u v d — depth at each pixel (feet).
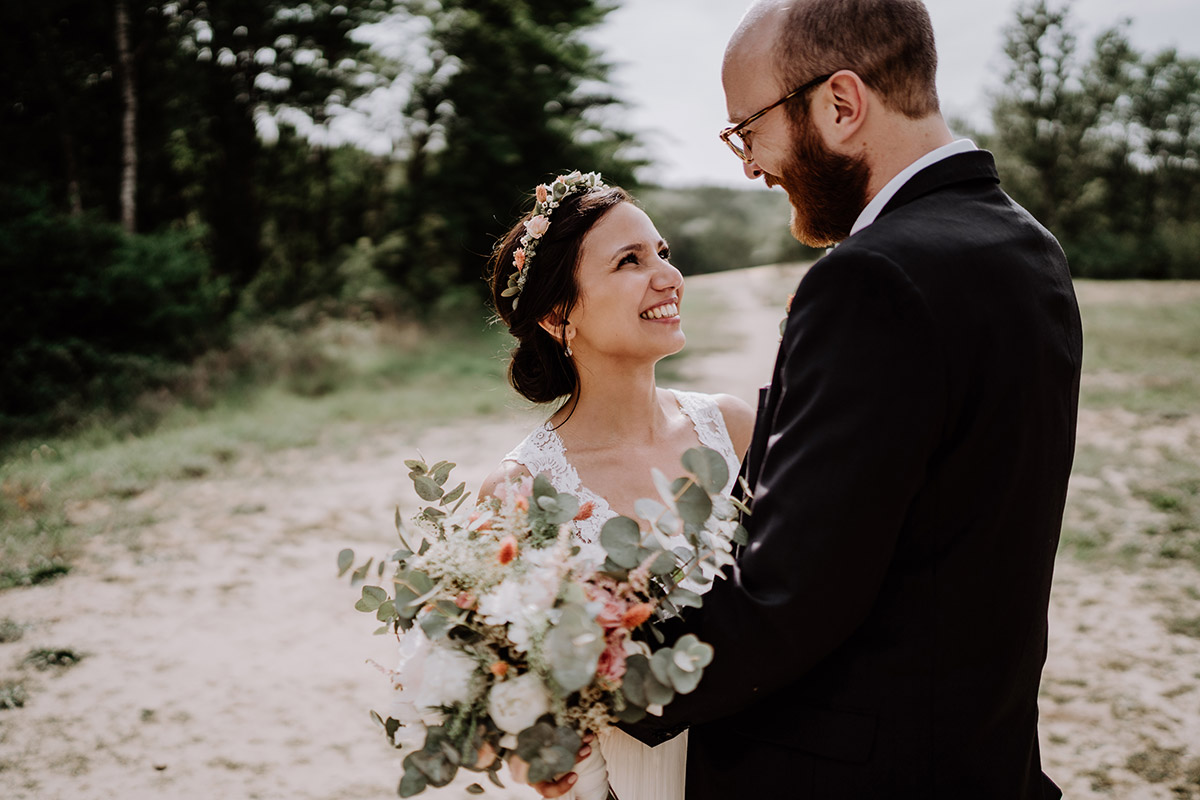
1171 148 128.26
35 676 12.76
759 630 3.62
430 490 4.83
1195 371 35.04
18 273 32.48
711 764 4.36
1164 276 114.52
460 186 59.11
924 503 3.69
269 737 11.26
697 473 3.90
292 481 23.04
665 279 5.80
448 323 51.83
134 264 35.86
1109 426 26.30
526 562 4.03
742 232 240.32
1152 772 9.93
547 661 3.61
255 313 44.73
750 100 4.24
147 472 23.02
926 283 3.56
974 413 3.60
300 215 52.75
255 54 51.57
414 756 3.81
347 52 53.36
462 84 59.21
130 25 45.27
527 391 6.44
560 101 62.59
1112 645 13.04
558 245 5.79
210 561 17.35
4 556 17.29
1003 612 3.83
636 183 65.41
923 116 4.06
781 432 3.76
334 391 35.78
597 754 4.71
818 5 4.00
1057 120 118.93
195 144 49.44
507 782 10.24
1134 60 120.98
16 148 43.27
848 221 4.36
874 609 3.82
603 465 5.93
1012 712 4.06
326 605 15.39
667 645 4.08
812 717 3.94
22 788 10.09
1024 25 115.14
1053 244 4.25
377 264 55.52
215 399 32.27
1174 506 18.67
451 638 4.03
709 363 45.78
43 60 43.16
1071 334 4.13
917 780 3.77
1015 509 3.75
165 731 11.37
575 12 60.80
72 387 31.01
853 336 3.57
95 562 17.21
